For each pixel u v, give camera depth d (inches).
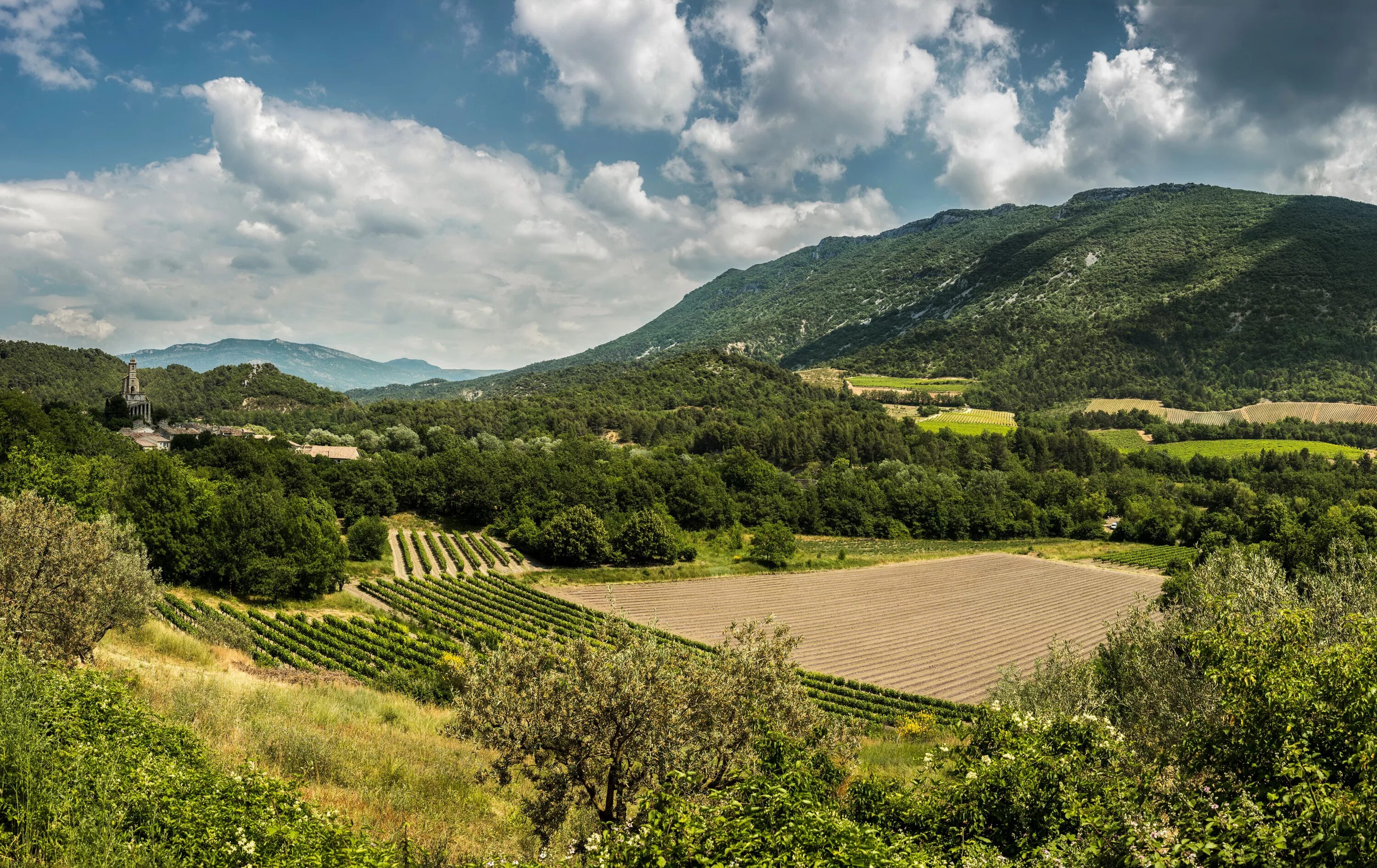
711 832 285.4
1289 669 382.6
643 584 2837.1
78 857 259.8
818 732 533.3
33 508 678.5
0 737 313.7
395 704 1042.7
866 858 262.8
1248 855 264.8
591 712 417.4
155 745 402.9
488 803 604.4
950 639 2279.8
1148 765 469.1
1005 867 307.3
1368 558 761.6
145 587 763.4
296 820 332.8
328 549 2352.4
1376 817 260.7
